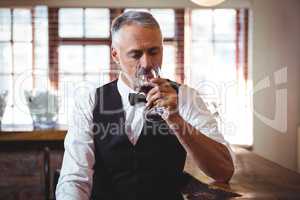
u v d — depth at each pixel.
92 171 1.53
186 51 4.25
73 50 4.20
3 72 4.14
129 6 4.14
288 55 4.01
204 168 1.48
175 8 4.21
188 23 4.23
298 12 3.99
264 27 4.01
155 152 1.53
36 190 3.81
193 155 1.44
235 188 1.88
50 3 4.05
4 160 3.80
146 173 1.53
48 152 2.40
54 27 4.16
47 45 4.18
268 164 2.46
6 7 4.07
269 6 4.00
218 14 4.25
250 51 4.16
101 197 1.54
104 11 4.19
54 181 2.21
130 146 1.52
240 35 4.25
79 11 4.18
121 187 1.53
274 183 1.98
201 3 2.89
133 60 1.38
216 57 4.27
